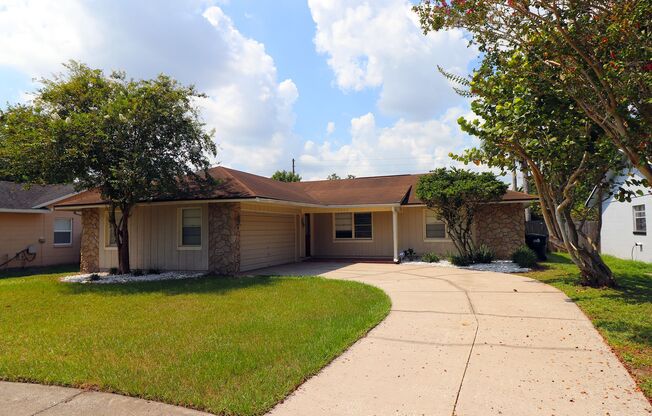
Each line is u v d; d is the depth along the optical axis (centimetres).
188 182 1387
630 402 366
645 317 636
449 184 1445
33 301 898
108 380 429
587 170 860
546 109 603
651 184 495
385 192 1802
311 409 367
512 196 1553
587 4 505
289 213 1705
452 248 1677
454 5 576
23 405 382
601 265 920
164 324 663
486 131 665
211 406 369
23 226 1778
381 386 414
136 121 1130
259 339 565
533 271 1244
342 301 821
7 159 1102
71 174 1120
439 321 660
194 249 1354
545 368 450
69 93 1168
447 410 362
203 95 1251
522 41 578
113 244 1491
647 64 473
